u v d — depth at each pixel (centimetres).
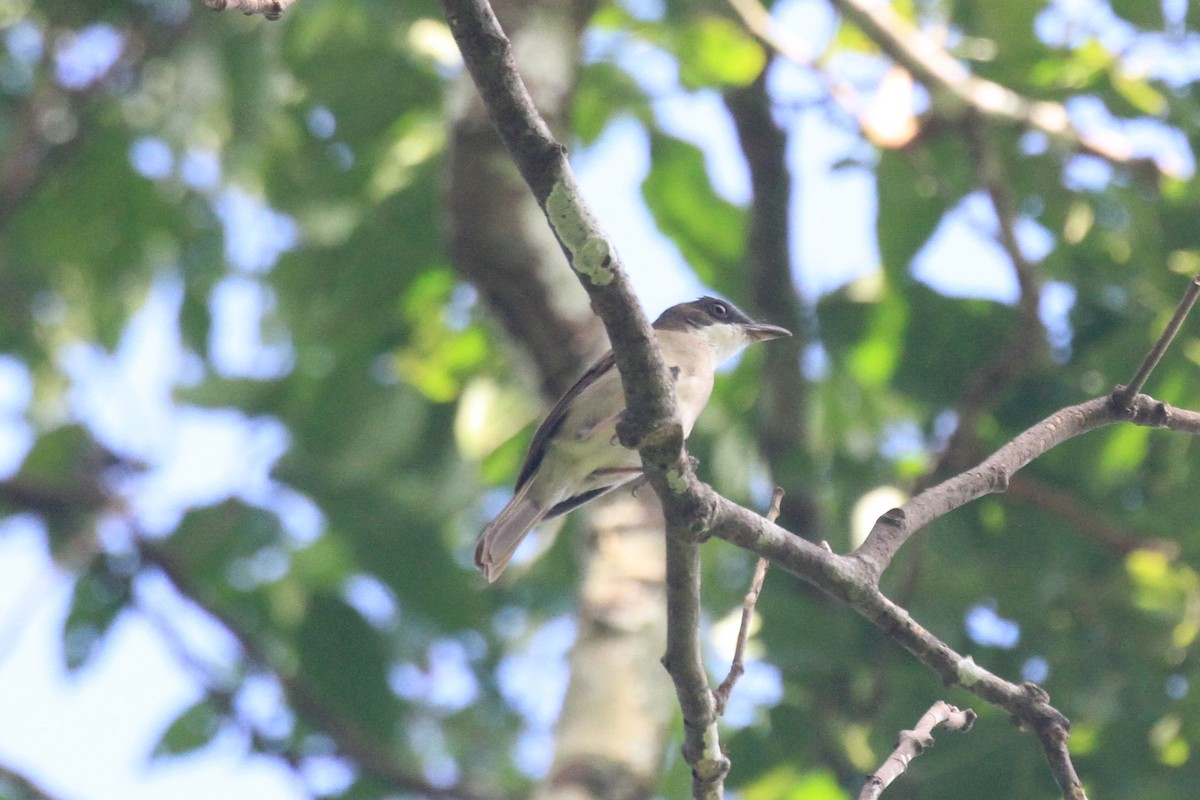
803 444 1267
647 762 948
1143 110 1225
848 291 1304
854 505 1207
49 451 1344
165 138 1389
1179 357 1146
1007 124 1259
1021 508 1147
